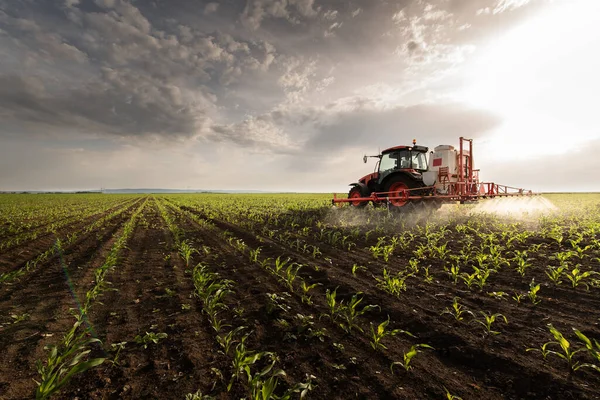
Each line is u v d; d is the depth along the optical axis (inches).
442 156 476.1
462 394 96.2
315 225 473.4
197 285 186.5
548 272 203.2
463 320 143.6
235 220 561.0
